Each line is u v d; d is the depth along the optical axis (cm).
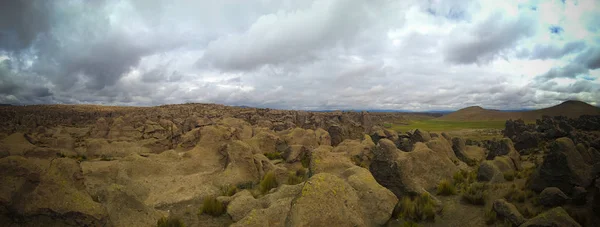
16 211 802
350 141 2666
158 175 1612
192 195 1416
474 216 1010
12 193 812
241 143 1828
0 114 6694
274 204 965
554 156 1182
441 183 1371
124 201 1023
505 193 1203
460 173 1673
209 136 2097
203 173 1705
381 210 999
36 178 864
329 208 749
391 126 14825
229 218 1102
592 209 909
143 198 1338
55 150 2478
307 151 2356
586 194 1038
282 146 2830
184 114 7881
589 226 841
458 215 1043
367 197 1042
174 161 1795
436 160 1616
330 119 6244
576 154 1198
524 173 1550
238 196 1185
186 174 1700
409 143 2698
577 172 1127
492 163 1549
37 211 818
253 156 1875
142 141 3100
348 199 823
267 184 1543
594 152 1594
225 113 8369
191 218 1117
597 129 4284
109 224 923
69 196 880
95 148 2712
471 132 10375
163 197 1364
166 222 1003
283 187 1162
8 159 852
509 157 1800
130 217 996
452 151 2370
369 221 947
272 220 880
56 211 834
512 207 904
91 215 873
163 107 11994
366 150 2388
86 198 912
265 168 1791
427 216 1021
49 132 4216
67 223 844
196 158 1886
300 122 6481
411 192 1248
